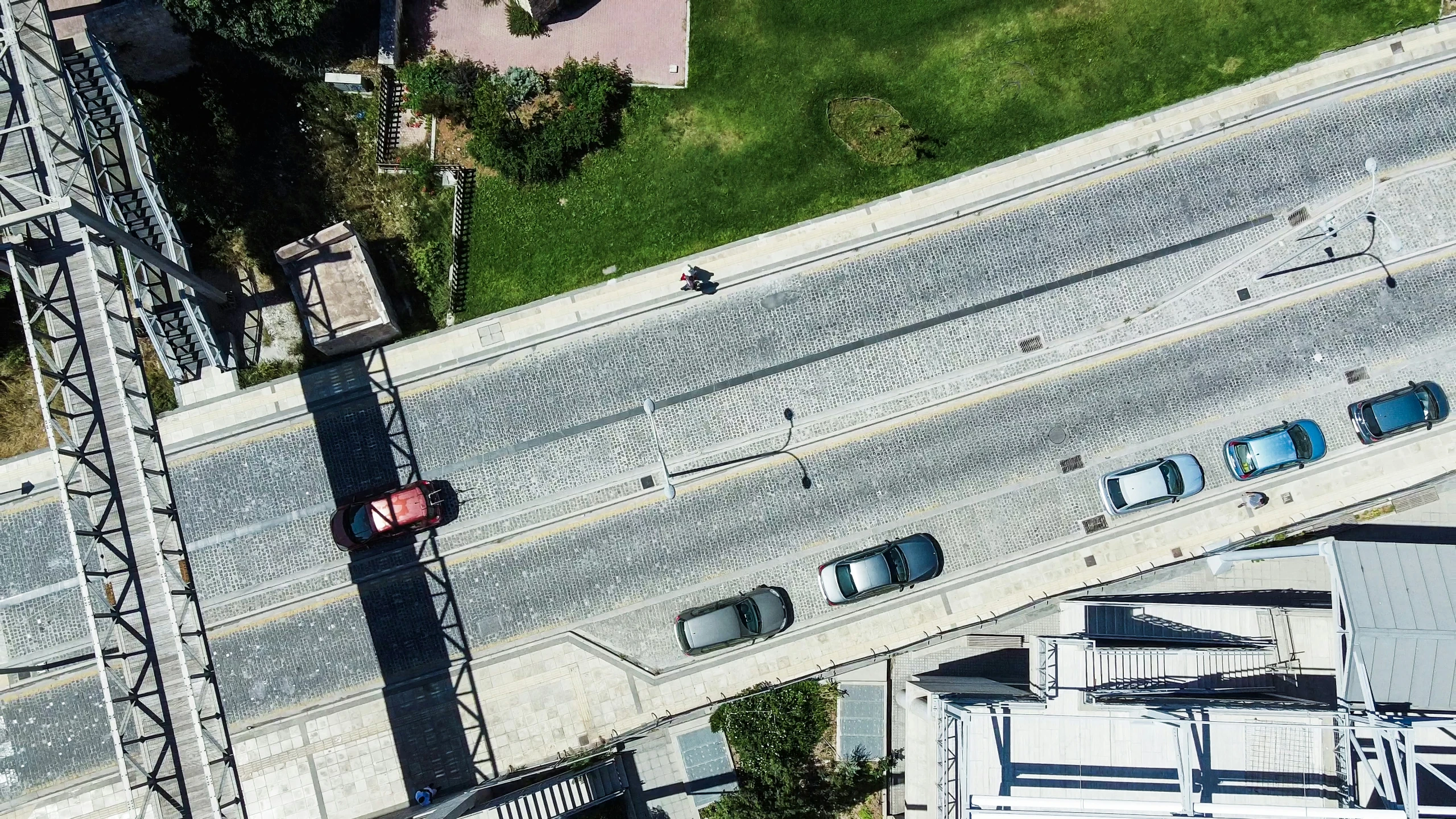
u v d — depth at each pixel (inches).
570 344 1379.2
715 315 1386.6
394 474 1357.0
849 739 1374.3
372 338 1333.7
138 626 1082.7
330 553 1348.4
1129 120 1398.9
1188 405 1376.7
